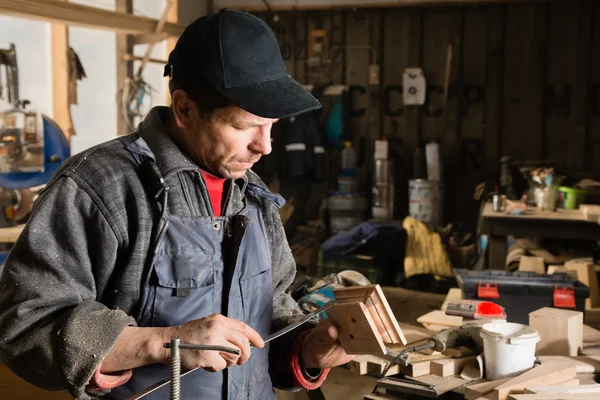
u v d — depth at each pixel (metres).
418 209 6.91
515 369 1.92
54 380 1.16
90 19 3.85
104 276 1.25
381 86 7.34
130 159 1.28
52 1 3.50
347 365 2.09
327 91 7.27
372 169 7.40
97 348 1.14
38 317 1.17
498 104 7.11
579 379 1.95
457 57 7.14
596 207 4.93
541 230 4.92
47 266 1.19
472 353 2.08
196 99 1.21
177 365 1.06
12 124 3.58
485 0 6.91
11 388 2.52
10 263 1.21
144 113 5.47
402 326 2.38
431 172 6.94
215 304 1.33
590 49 6.86
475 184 7.22
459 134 7.22
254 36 1.22
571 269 4.57
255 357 1.42
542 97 7.00
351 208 6.94
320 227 6.95
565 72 6.95
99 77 5.11
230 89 1.18
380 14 7.23
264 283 1.44
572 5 6.86
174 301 1.28
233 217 1.37
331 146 7.41
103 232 1.23
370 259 5.91
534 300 2.87
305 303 2.24
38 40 4.45
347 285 2.46
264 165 7.32
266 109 1.16
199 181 1.33
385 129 7.38
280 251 1.54
